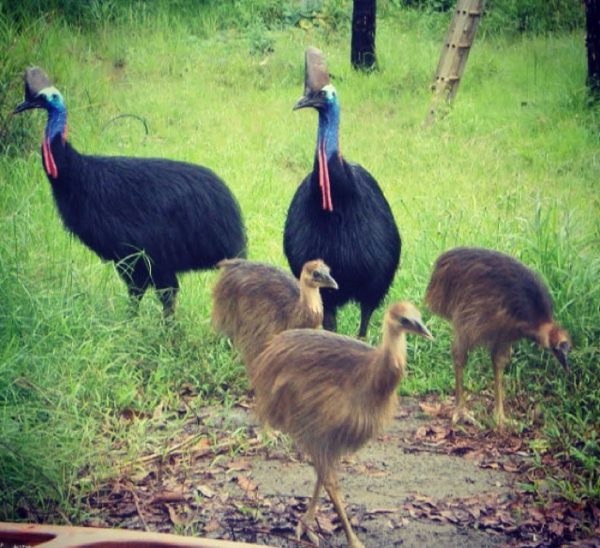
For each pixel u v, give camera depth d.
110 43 13.24
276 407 6.93
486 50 13.78
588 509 7.12
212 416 7.80
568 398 7.88
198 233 8.41
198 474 7.32
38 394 7.50
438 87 12.05
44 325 7.96
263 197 10.33
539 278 7.74
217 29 14.18
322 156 8.11
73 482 7.14
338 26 14.23
